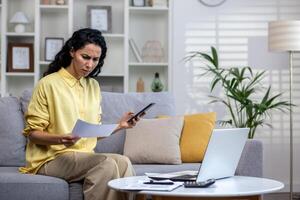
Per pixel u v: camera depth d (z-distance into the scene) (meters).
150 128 3.26
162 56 4.80
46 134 2.47
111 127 2.27
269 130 4.84
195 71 4.80
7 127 3.11
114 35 4.68
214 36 4.82
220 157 2.08
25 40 4.78
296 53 4.86
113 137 3.32
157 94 3.55
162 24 4.92
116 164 2.38
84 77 2.76
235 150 2.18
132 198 2.30
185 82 4.78
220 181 2.15
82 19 4.89
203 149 3.21
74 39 2.60
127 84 4.64
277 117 4.84
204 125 3.31
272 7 4.87
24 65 4.66
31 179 2.46
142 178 2.18
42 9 4.72
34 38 4.65
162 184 1.97
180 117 3.33
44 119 2.57
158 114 3.47
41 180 2.47
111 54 4.93
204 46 4.81
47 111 2.59
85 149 2.69
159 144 3.18
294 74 4.86
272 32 4.26
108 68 4.92
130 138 3.26
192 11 4.80
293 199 4.40
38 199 2.45
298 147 4.86
